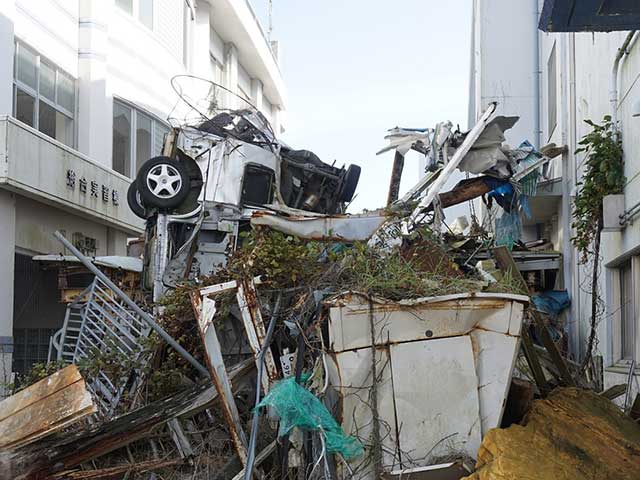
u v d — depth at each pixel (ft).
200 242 33.19
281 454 19.56
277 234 23.80
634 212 26.25
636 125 26.20
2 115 38.55
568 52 40.22
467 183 34.47
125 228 54.13
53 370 27.68
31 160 40.60
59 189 43.68
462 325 19.48
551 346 24.64
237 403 22.91
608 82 30.68
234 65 84.94
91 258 39.50
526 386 21.62
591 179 29.78
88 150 50.70
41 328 44.24
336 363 18.99
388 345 19.16
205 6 74.18
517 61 55.36
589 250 34.04
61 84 49.03
